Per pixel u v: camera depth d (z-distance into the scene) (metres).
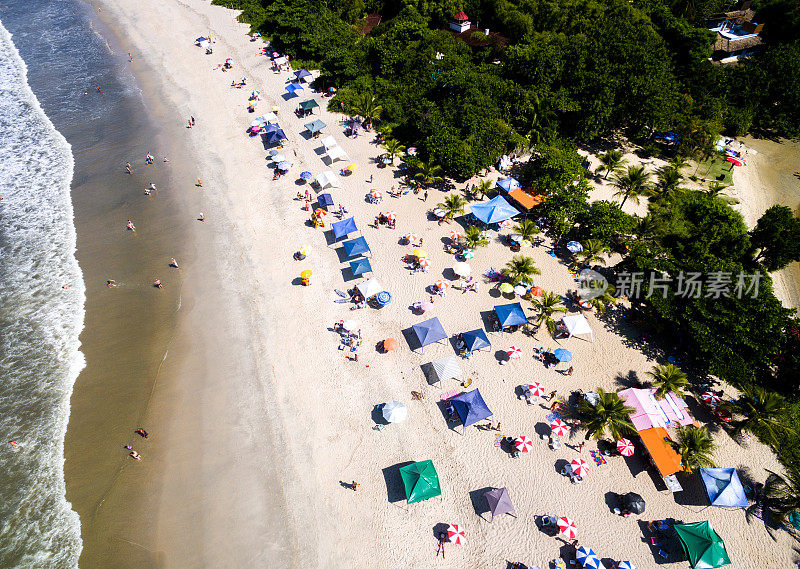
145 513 28.95
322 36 73.69
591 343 38.66
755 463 31.61
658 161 58.94
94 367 37.22
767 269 44.44
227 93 70.62
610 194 53.47
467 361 36.91
